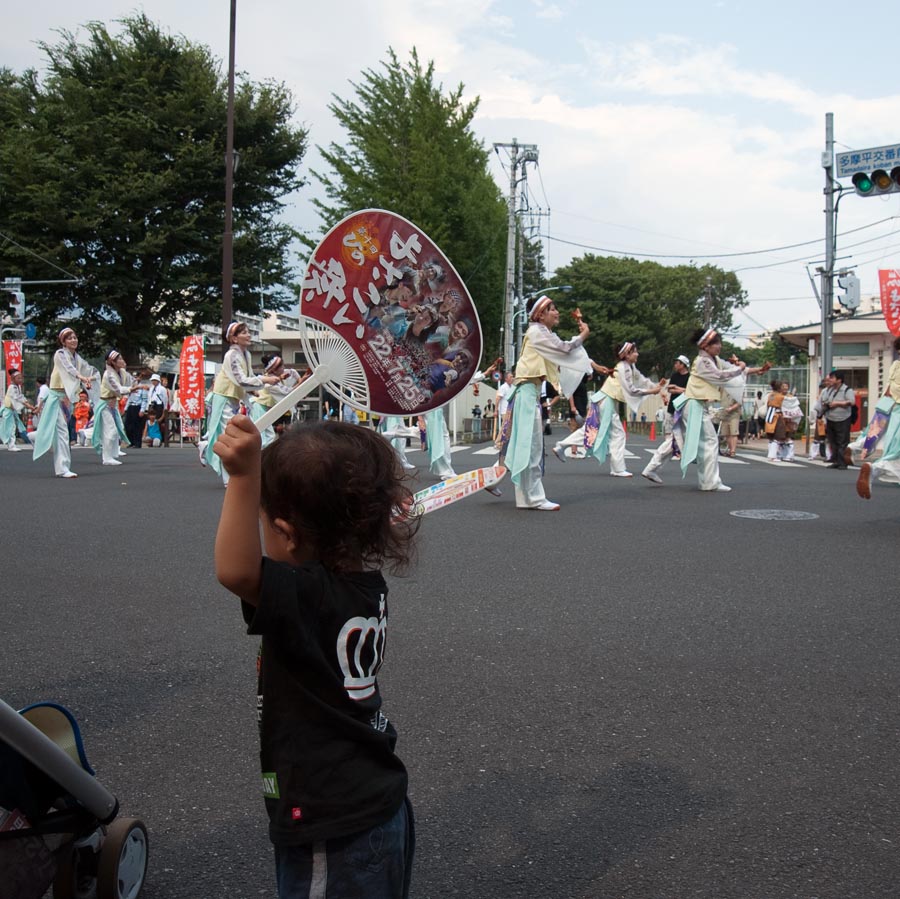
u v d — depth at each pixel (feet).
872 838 9.02
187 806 9.62
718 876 8.34
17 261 104.32
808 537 25.59
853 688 13.23
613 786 10.12
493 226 123.95
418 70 97.66
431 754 10.90
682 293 206.18
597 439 45.80
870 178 53.83
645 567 21.33
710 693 13.00
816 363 113.60
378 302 9.93
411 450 64.85
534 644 15.23
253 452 5.47
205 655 14.61
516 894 8.05
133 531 25.98
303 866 5.76
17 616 16.79
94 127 105.29
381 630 6.13
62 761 6.73
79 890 7.28
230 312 84.07
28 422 91.66
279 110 114.11
